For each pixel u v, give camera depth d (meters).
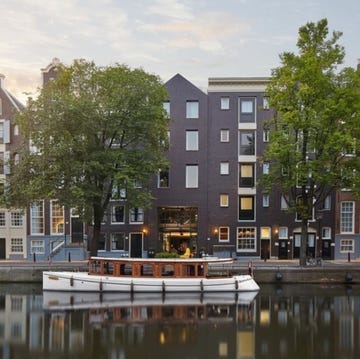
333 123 34.81
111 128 35.38
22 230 46.16
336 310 27.52
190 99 46.19
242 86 45.94
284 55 36.00
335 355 19.86
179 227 46.56
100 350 20.25
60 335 22.31
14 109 37.62
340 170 35.56
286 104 35.66
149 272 32.47
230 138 46.00
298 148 36.69
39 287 34.09
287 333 22.91
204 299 30.39
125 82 35.94
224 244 45.84
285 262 42.12
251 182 45.94
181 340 21.69
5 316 25.78
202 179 46.12
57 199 37.25
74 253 44.38
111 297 30.75
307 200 36.84
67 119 33.78
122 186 34.59
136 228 46.06
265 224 45.75
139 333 22.70
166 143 38.78
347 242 45.69
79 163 33.66
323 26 36.00
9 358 19.28
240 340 21.75
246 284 32.53
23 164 34.72
